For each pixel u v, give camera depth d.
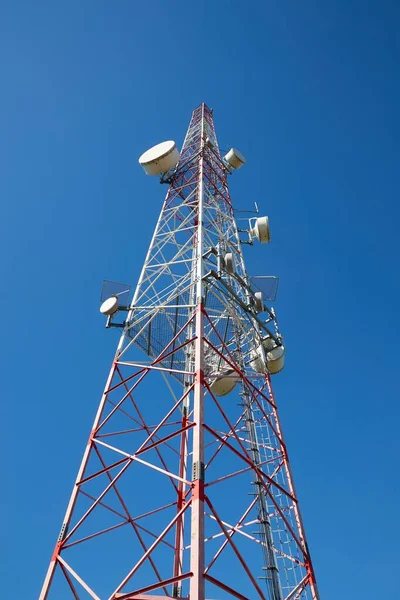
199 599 11.22
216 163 33.38
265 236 29.50
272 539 18.19
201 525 12.70
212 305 23.47
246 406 22.95
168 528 14.05
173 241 26.17
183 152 33.78
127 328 22.33
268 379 22.58
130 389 19.67
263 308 24.94
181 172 31.41
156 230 26.78
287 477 18.77
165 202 28.97
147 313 22.50
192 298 23.22
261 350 24.12
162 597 14.04
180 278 23.97
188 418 22.38
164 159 29.53
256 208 31.81
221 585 12.34
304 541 16.73
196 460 14.23
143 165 30.17
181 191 29.86
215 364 24.53
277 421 20.61
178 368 24.03
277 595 16.89
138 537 18.28
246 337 25.23
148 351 22.94
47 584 14.36
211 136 36.53
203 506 13.20
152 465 15.73
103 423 18.98
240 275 26.30
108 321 23.02
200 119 37.75
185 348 23.98
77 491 16.81
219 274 22.84
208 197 28.91
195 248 24.98
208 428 15.57
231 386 24.95
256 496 19.47
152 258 25.33
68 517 16.12
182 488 20.39
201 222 24.45
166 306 21.91
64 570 14.97
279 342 25.12
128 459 16.80
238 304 23.36
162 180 31.28
